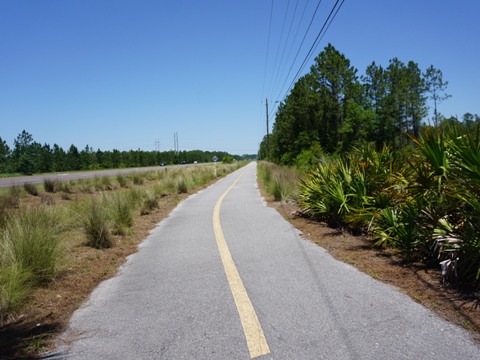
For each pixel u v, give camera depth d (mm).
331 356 2555
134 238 7348
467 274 3758
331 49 41625
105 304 3822
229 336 2951
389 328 2906
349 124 40688
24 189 17609
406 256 4734
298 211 9258
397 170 6449
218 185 23156
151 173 30203
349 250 5422
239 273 4660
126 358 2693
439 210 4371
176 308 3611
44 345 2941
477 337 2684
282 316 3271
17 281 3852
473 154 3619
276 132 62750
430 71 49281
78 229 7871
